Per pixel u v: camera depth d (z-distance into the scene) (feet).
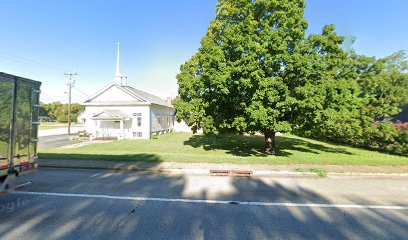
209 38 50.93
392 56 57.31
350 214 15.26
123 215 14.51
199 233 12.22
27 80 17.07
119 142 69.26
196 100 47.70
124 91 89.04
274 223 13.67
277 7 40.27
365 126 56.18
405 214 15.40
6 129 15.47
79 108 332.19
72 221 13.55
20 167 16.46
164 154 36.14
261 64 36.99
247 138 83.10
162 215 14.57
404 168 27.99
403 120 68.69
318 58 37.76
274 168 27.40
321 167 27.91
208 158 32.09
